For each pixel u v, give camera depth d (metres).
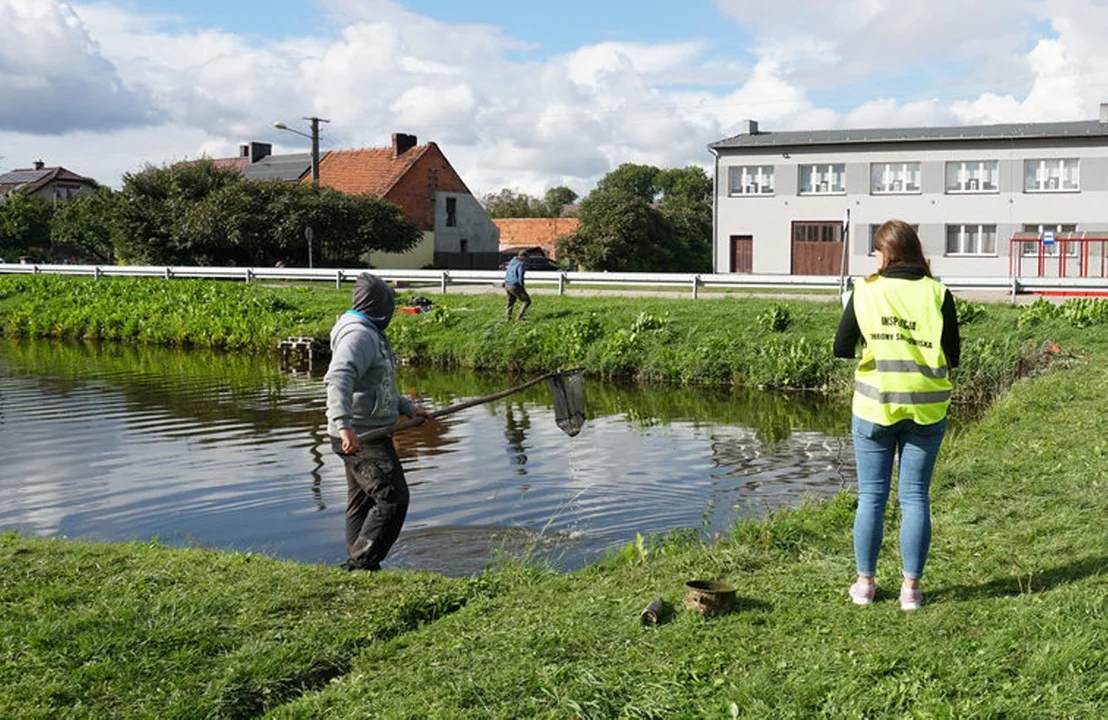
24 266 36.84
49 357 22.75
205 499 9.33
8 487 9.91
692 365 18.19
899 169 44.50
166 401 15.80
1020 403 11.18
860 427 4.66
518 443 12.11
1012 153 42.50
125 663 4.25
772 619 4.50
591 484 9.75
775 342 18.22
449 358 21.20
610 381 18.48
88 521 8.64
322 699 3.96
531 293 26.73
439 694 3.90
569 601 5.02
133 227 45.22
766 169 46.66
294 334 24.39
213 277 34.50
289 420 13.89
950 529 6.02
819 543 5.96
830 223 45.69
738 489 9.52
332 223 44.31
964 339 17.02
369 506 6.29
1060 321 17.55
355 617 4.86
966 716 3.39
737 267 47.66
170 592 5.16
